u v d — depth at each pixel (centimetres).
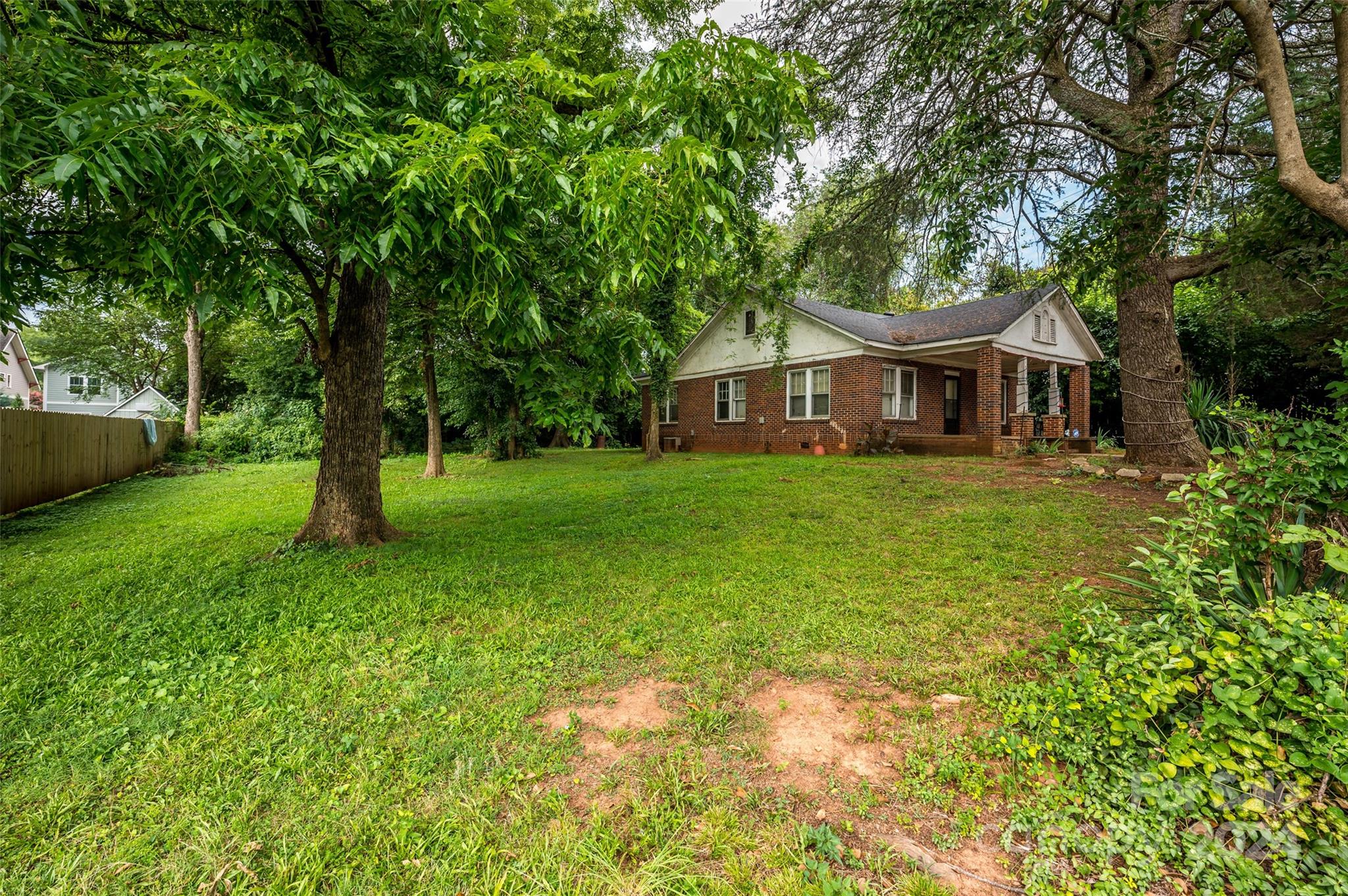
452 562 500
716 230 309
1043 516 597
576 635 336
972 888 158
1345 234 279
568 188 279
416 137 305
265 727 246
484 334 407
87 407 3080
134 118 235
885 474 923
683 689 272
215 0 375
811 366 1434
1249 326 1129
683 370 1844
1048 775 197
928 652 300
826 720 243
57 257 332
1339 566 183
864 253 770
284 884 164
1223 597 209
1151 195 431
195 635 350
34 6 242
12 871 170
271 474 1389
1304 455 230
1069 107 626
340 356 579
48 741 239
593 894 157
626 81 309
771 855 170
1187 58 427
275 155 256
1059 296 1252
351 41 421
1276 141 284
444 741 232
